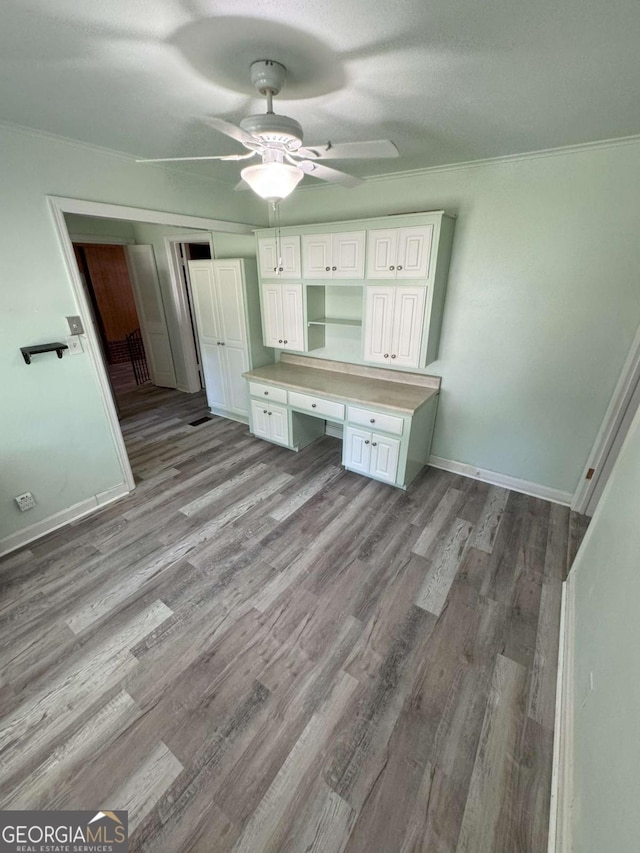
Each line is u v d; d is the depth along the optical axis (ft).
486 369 9.43
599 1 3.39
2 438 7.51
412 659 5.71
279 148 4.78
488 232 8.42
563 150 7.22
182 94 5.36
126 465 9.82
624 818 2.64
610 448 8.23
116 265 24.77
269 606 6.61
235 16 3.69
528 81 4.87
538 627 6.20
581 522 8.70
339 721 4.93
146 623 6.30
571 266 7.79
